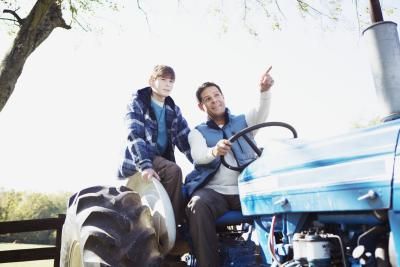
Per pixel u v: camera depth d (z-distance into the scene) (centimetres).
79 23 838
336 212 185
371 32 200
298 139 215
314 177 187
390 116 187
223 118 313
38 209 4412
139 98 315
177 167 290
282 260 214
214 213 263
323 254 178
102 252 222
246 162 280
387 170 153
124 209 243
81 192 267
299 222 204
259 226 245
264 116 309
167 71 319
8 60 652
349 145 174
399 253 147
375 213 158
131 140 298
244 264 260
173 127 329
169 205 268
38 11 674
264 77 307
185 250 307
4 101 641
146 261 225
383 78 192
